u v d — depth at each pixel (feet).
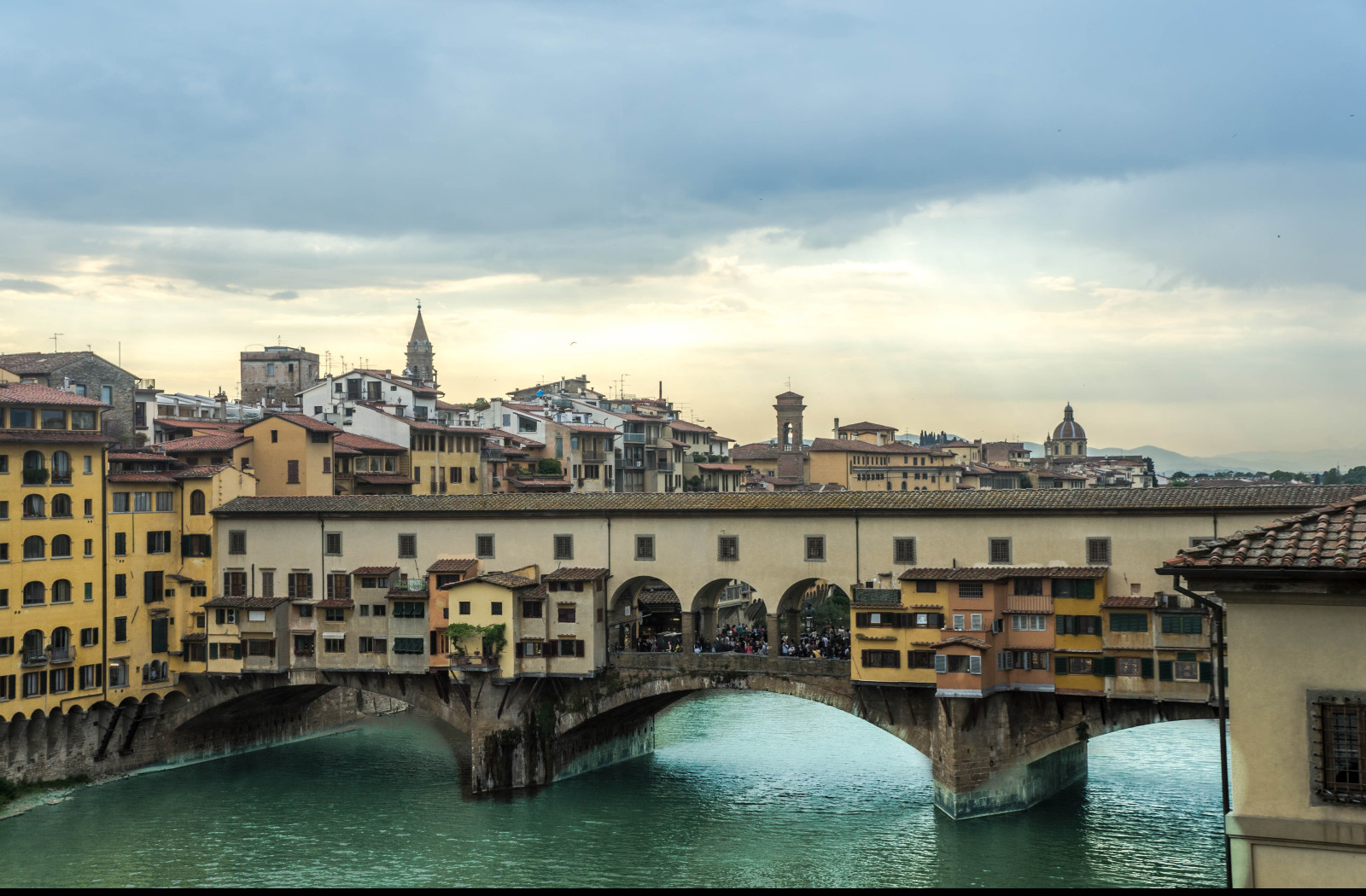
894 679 251.39
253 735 336.70
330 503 303.27
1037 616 246.47
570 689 284.82
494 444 458.09
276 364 547.90
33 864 228.63
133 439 402.31
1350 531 68.18
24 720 273.75
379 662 293.84
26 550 275.59
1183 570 68.90
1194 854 222.69
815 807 262.26
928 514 256.73
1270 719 67.15
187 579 306.96
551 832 246.68
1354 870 65.05
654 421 537.65
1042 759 261.24
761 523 271.28
